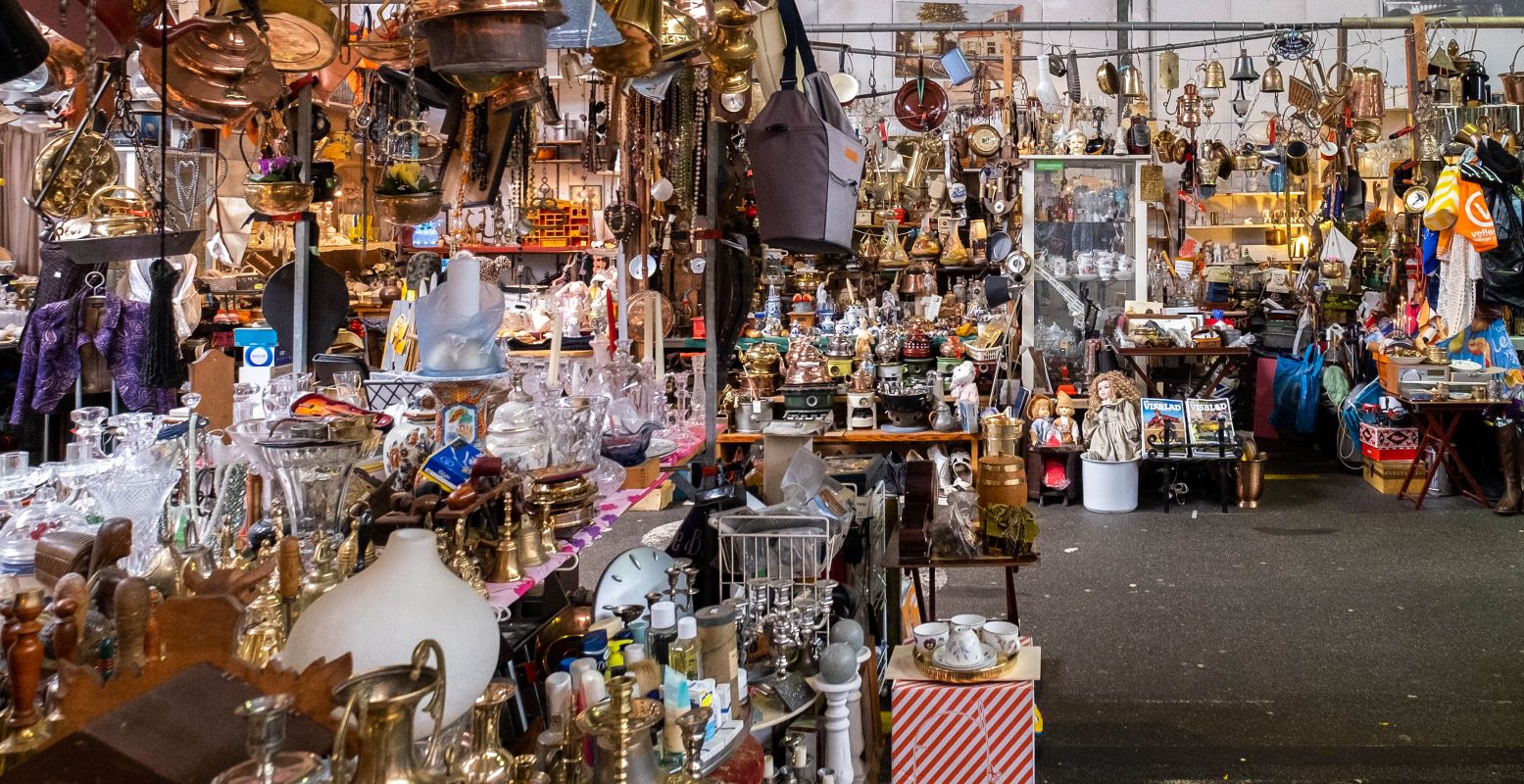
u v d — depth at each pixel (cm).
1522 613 442
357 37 239
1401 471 703
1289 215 930
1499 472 683
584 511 208
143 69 183
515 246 858
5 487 158
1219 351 688
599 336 426
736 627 232
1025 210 746
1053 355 749
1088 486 670
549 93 410
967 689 260
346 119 365
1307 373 857
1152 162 773
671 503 338
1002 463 312
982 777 260
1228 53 981
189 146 396
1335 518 632
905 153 773
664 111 384
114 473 156
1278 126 886
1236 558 546
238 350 555
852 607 284
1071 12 982
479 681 115
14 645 102
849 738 260
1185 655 401
